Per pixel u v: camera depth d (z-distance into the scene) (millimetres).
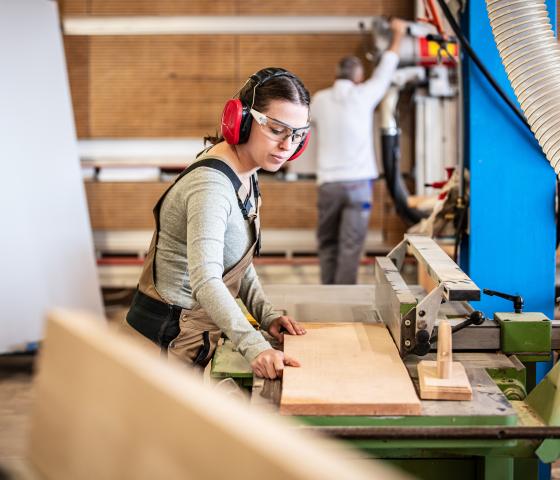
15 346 4496
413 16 5789
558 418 1680
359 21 5820
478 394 1658
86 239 4898
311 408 1548
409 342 1822
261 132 1823
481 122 2354
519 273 2412
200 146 5977
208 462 610
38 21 4711
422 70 5289
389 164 5254
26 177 4609
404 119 5824
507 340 1902
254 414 650
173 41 5844
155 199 5922
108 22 5836
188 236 1774
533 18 1990
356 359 1804
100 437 721
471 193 2383
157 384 670
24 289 4543
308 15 5824
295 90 1812
